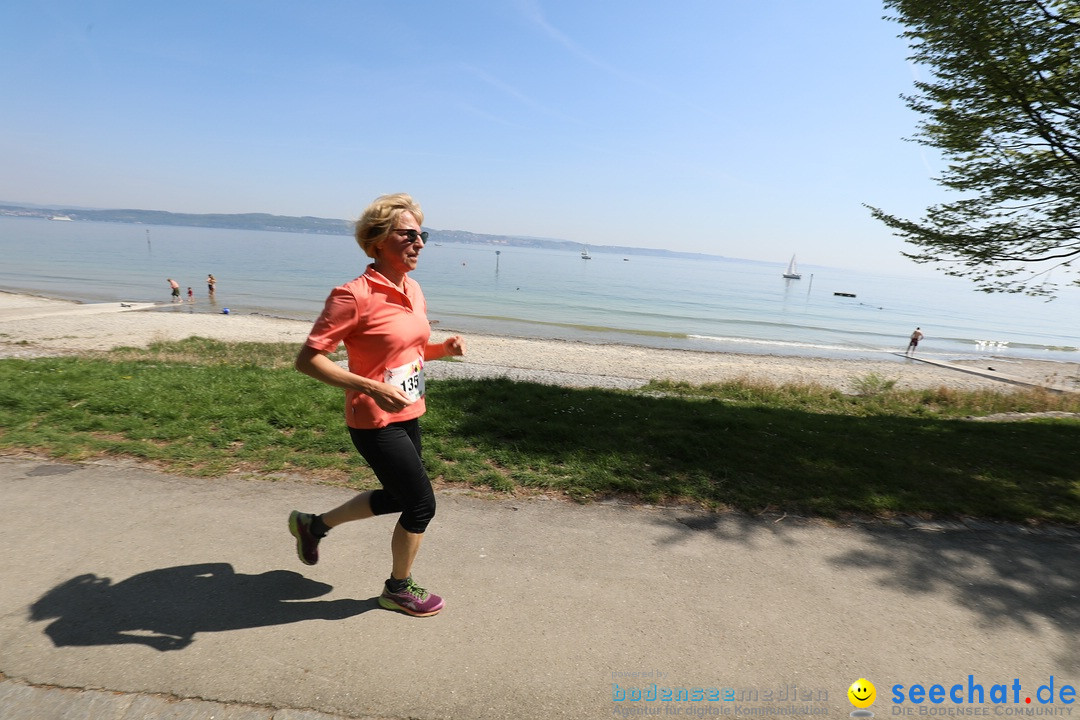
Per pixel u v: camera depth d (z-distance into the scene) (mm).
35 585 2463
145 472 3754
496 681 2057
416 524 2326
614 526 3355
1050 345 38594
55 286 36281
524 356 18609
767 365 20562
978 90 7184
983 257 8047
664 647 2297
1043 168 7184
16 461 3811
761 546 3195
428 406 5930
